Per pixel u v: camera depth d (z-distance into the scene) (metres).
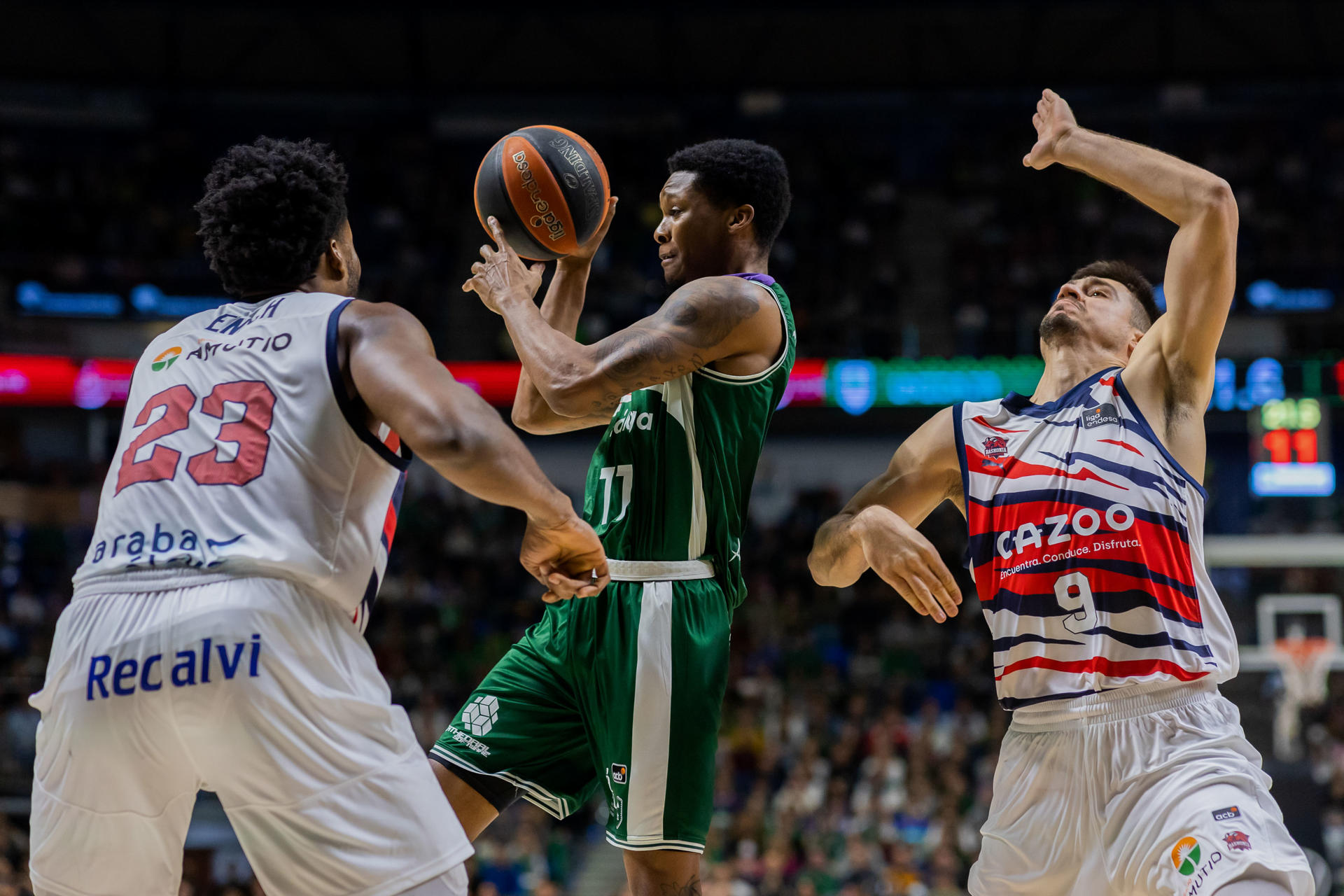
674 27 21.19
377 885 2.18
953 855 11.04
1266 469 16.11
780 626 15.90
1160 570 2.81
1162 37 21.05
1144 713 2.75
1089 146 3.04
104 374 17.28
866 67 22.08
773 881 11.21
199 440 2.29
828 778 12.91
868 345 18.28
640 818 2.73
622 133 22.66
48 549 16.58
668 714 2.74
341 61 21.58
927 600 2.94
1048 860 2.81
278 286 2.54
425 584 16.31
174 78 21.22
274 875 2.23
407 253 20.36
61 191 19.97
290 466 2.25
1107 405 2.99
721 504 2.85
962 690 14.32
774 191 3.07
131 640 2.17
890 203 21.47
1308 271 18.27
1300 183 20.61
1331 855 11.20
